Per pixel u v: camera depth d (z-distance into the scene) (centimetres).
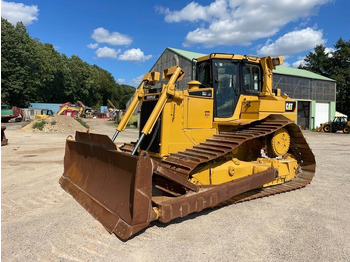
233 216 443
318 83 3316
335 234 378
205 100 528
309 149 642
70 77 6369
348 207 489
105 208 401
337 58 4603
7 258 305
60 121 2188
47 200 494
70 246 333
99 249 328
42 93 5681
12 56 4341
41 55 4803
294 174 651
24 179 640
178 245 343
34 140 1462
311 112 3278
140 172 345
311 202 517
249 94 588
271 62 591
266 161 584
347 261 310
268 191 563
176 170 423
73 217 418
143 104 544
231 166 501
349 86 4334
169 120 486
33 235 360
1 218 414
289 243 352
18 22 4550
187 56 2505
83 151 525
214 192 424
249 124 562
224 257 316
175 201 380
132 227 337
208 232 382
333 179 702
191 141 509
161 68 2900
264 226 405
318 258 316
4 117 3256
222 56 552
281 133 592
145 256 315
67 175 570
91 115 5931
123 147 602
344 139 1977
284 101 586
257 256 319
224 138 504
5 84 4272
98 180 457
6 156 964
